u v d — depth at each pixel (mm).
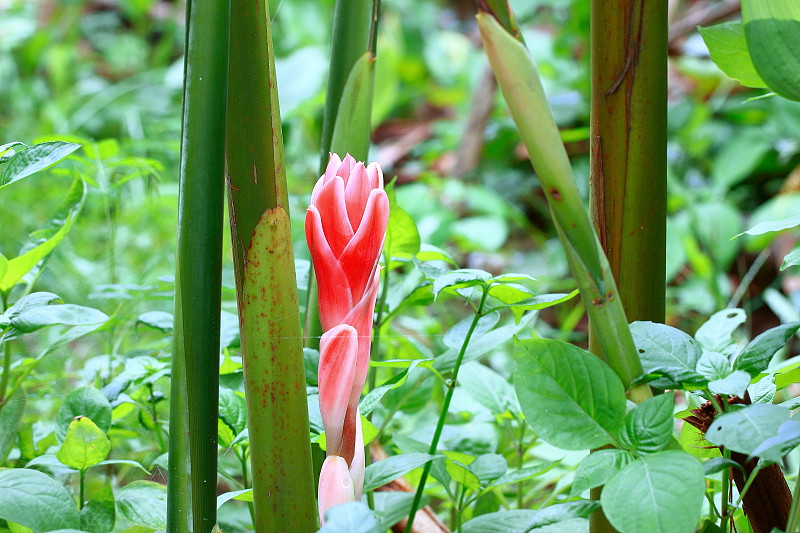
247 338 1128
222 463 1709
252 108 1111
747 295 3322
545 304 1220
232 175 1117
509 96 1079
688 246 3068
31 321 1202
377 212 1125
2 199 2719
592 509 1097
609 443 1105
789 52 1112
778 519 1164
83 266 2148
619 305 1113
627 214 1189
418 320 2473
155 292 1480
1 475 1163
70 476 1415
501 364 2418
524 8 4812
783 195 3434
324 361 1134
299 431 1137
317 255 1133
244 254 1122
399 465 1211
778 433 1064
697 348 1149
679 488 1057
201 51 1100
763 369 1128
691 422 1182
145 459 1437
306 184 3865
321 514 1139
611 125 1184
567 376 1115
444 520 1568
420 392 1480
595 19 1181
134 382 1334
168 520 1146
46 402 1651
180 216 1122
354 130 1312
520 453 1449
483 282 1214
